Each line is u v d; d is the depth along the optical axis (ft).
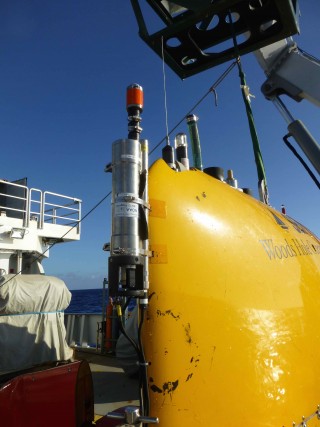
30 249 33.91
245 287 7.61
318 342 8.48
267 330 7.48
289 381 7.39
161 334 6.65
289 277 8.63
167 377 6.49
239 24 10.59
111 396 17.02
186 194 7.96
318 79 12.05
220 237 7.83
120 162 6.74
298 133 12.04
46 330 24.84
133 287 6.15
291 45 12.81
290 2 9.55
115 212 6.49
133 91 7.46
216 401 6.57
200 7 9.86
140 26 10.79
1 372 22.16
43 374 8.11
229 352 6.91
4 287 23.07
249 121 12.48
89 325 34.04
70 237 38.73
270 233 9.13
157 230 7.17
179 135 10.61
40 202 36.52
